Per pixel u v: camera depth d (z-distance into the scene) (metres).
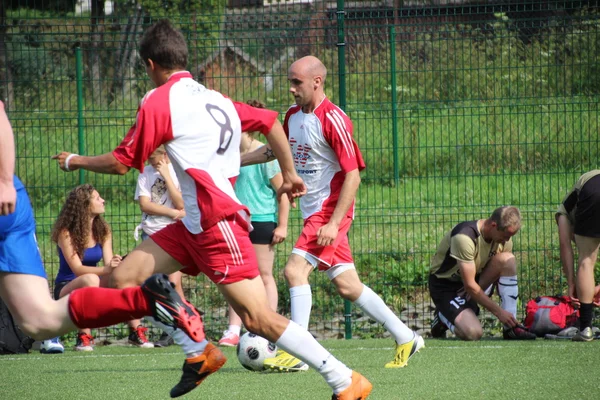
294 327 15.39
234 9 36.59
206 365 14.49
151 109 14.62
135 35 34.59
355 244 36.09
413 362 23.16
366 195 39.66
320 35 31.78
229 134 15.27
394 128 37.97
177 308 13.97
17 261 14.70
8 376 21.98
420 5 35.59
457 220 37.72
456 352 24.89
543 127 37.84
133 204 39.44
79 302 14.34
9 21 37.41
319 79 21.42
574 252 35.84
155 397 18.75
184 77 15.35
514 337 27.88
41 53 36.62
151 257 15.39
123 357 25.75
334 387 15.66
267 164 27.36
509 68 34.34
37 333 14.67
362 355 25.11
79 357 25.89
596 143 36.12
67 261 27.77
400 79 37.41
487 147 36.56
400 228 37.59
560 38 34.00
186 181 14.95
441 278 29.02
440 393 18.44
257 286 15.16
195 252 15.16
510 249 29.08
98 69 36.47
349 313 30.23
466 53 35.94
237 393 18.98
